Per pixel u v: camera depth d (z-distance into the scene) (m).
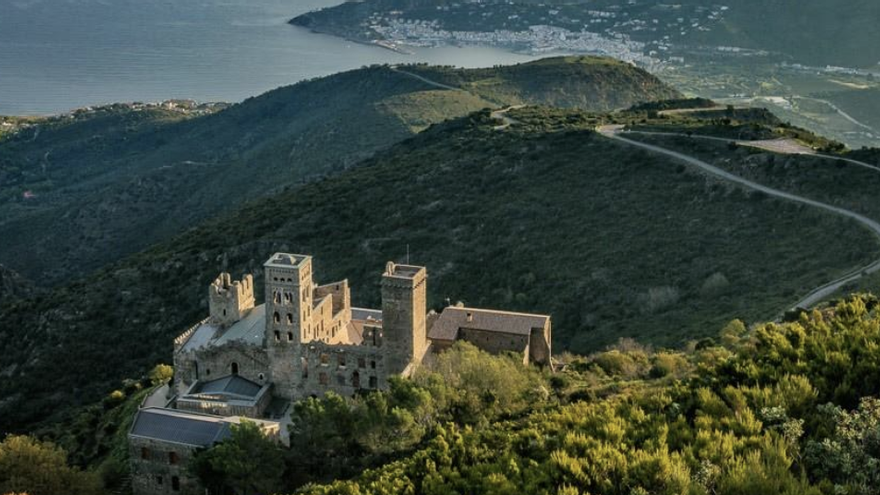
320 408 90.88
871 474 53.97
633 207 183.12
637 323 142.75
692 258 159.75
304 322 110.44
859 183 167.50
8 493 90.81
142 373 165.75
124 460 106.56
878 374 67.19
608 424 65.44
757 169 184.88
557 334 148.38
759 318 125.19
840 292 128.25
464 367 96.12
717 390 71.44
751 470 54.00
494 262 176.75
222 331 119.88
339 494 68.88
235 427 89.94
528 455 67.06
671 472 56.44
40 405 165.00
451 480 64.94
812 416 62.50
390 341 108.31
